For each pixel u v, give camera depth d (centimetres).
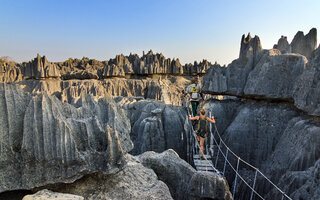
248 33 2752
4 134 670
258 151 2172
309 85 1714
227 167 2270
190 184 916
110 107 904
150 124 2928
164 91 5831
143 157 1381
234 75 2636
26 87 7419
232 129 2375
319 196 989
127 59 9550
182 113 3222
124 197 796
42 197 611
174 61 10012
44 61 7881
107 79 8181
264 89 2223
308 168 1465
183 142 2912
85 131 775
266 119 2217
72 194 687
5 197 687
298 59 2075
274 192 1544
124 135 877
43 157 692
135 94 7912
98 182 828
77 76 8350
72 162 711
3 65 8550
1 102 686
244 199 1970
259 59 2539
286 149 1792
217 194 862
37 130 697
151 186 926
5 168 660
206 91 2873
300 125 1747
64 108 812
